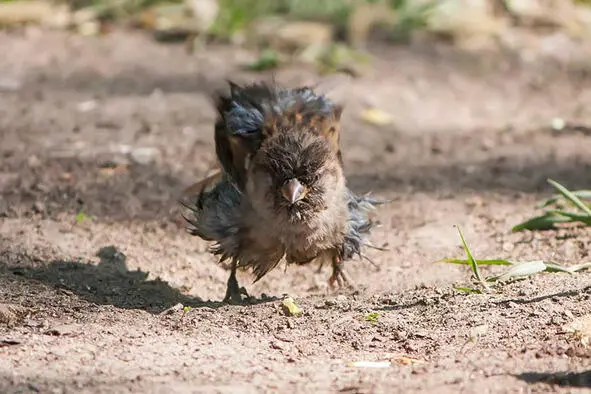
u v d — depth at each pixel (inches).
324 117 415.2
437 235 490.3
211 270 466.6
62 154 592.7
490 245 470.6
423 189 557.6
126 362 321.7
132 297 410.6
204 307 390.9
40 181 548.1
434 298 389.1
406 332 355.6
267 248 401.7
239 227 400.2
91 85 725.3
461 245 474.6
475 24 866.8
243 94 425.4
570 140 639.1
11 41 816.3
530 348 326.6
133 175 565.6
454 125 673.6
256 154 395.9
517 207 524.7
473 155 614.5
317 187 391.9
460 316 364.2
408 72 775.1
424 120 681.6
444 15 874.8
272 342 349.1
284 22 853.2
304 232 395.9
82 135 628.1
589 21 900.0
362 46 825.5
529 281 400.8
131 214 516.4
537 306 366.6
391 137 647.1
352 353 338.0
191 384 299.3
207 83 733.9
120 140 621.6
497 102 720.3
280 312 384.8
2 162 574.6
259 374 311.4
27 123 645.3
